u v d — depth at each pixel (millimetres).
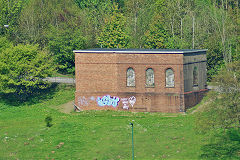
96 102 72250
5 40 88062
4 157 54469
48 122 67125
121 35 95312
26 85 76438
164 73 69625
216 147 55531
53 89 84250
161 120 66250
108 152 55031
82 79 72438
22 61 77312
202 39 91812
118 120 66938
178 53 68812
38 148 57281
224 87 51188
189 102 70562
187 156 53125
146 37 96938
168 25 97000
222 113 50250
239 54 84875
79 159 53281
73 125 65188
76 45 95000
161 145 56812
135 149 55781
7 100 77625
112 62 71188
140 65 70250
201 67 74250
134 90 70812
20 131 63562
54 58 96062
